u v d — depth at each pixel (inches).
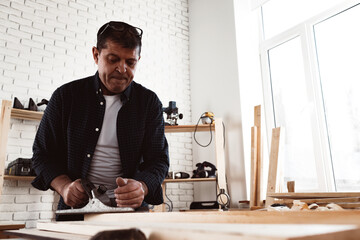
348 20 116.1
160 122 63.9
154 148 61.6
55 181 52.9
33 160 57.7
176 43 170.7
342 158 113.2
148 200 56.3
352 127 111.5
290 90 134.0
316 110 121.3
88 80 62.3
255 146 121.0
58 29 135.3
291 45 136.3
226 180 139.3
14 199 113.5
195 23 173.3
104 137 59.2
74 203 45.9
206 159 152.6
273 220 25.8
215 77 153.8
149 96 64.3
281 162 110.9
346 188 111.0
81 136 58.1
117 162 59.6
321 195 59.8
